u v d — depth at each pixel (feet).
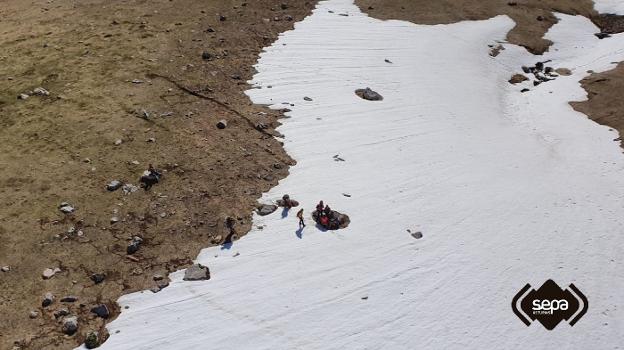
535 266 89.97
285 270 83.51
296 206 95.86
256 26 157.69
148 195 93.04
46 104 114.93
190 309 75.97
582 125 135.74
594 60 167.84
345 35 160.45
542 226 98.48
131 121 110.73
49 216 86.79
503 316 81.20
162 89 122.31
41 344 68.80
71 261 80.07
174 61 133.59
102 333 71.46
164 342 71.46
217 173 100.48
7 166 97.35
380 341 75.46
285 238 89.10
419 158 113.91
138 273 79.92
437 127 126.00
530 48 172.14
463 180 108.78
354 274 84.43
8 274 76.95
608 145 126.00
